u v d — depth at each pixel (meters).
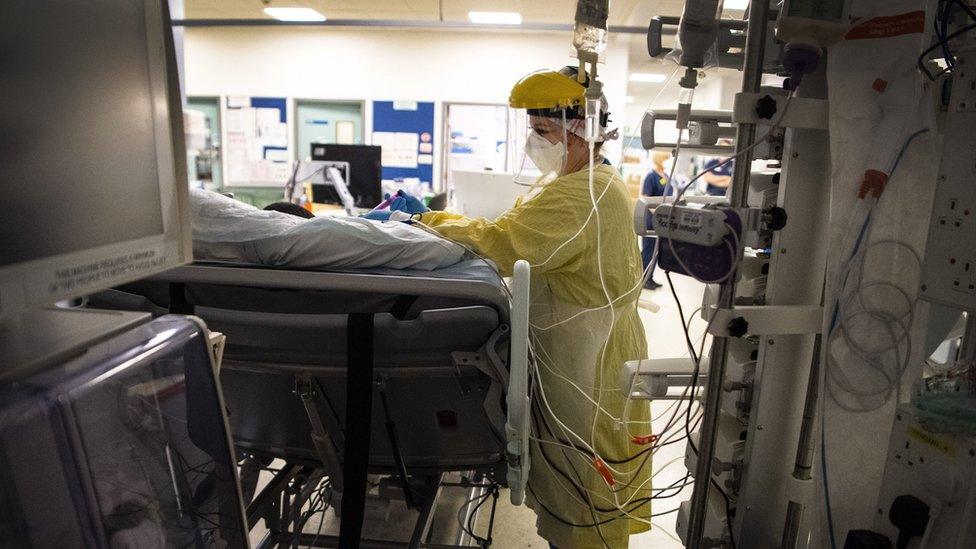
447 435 1.31
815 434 1.11
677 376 1.27
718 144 1.21
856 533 0.98
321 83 6.84
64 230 0.54
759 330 1.02
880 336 1.02
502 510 2.18
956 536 0.87
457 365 1.17
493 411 1.19
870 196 0.98
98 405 0.73
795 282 1.12
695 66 1.05
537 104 1.39
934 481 0.90
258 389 1.28
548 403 1.47
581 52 1.29
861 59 0.96
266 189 6.98
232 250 1.24
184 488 0.87
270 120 6.93
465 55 6.73
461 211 3.54
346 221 1.27
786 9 0.92
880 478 1.05
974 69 0.85
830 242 1.01
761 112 0.94
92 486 0.73
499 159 6.83
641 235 1.25
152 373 0.81
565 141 1.39
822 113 0.99
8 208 0.49
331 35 6.75
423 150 6.91
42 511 0.67
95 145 0.57
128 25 0.61
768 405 1.18
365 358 1.10
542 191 1.43
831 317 1.01
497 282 1.23
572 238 1.35
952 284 0.90
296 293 1.22
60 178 0.53
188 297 1.27
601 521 1.45
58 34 0.53
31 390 0.65
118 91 0.60
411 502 1.34
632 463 1.51
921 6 0.93
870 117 0.97
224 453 0.87
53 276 0.53
